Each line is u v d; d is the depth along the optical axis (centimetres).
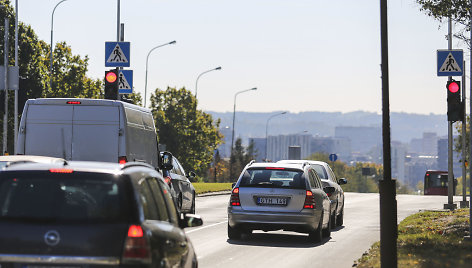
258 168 4584
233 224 4519
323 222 4756
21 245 1733
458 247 3916
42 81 14700
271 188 4478
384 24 3153
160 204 2006
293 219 4428
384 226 3041
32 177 1794
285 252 4053
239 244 4397
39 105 4269
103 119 4247
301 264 3550
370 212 8162
